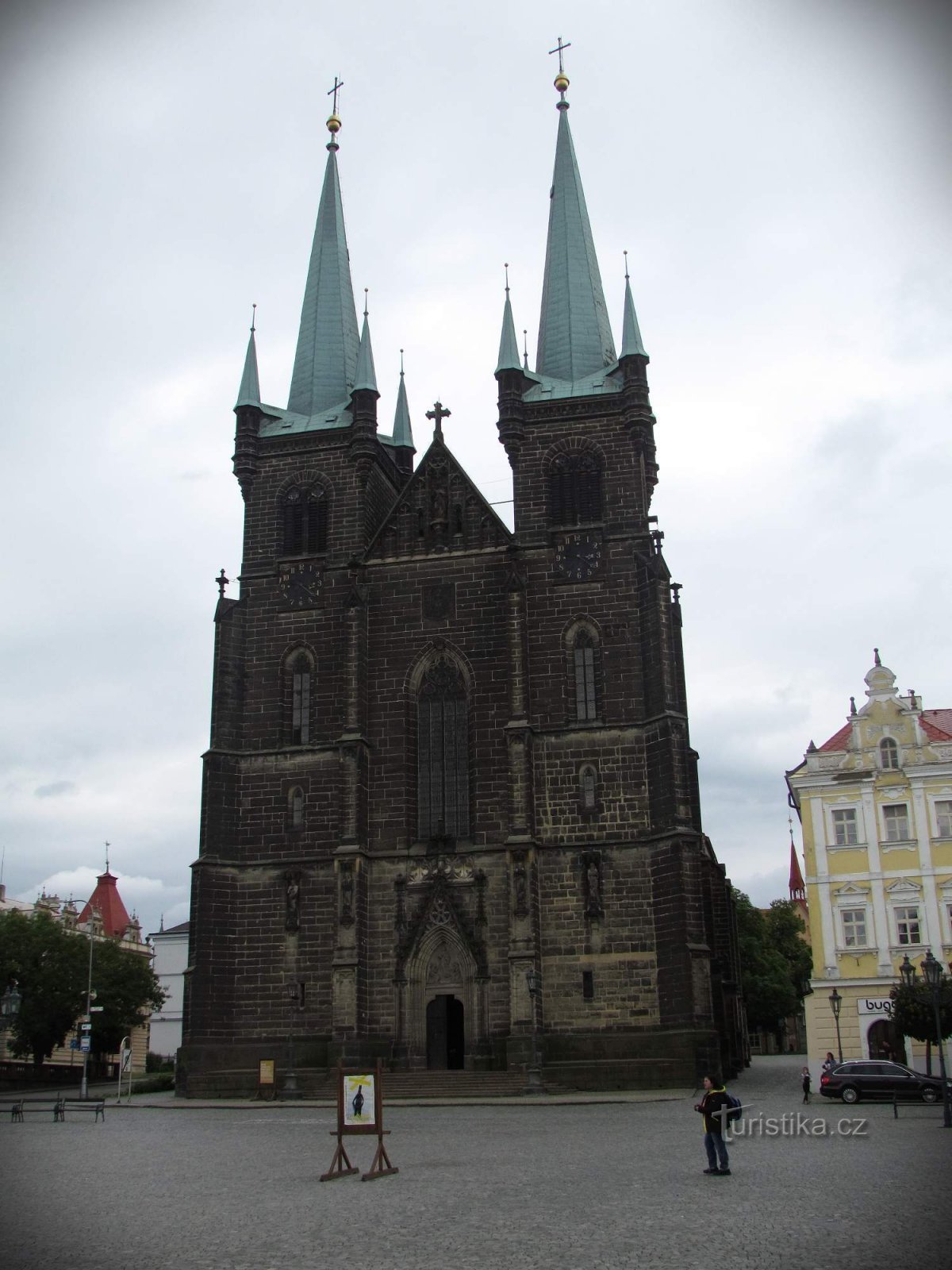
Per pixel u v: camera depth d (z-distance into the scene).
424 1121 60.34
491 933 85.25
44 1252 24.59
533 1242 24.66
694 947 81.19
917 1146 40.88
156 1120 66.38
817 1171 34.56
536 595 91.38
